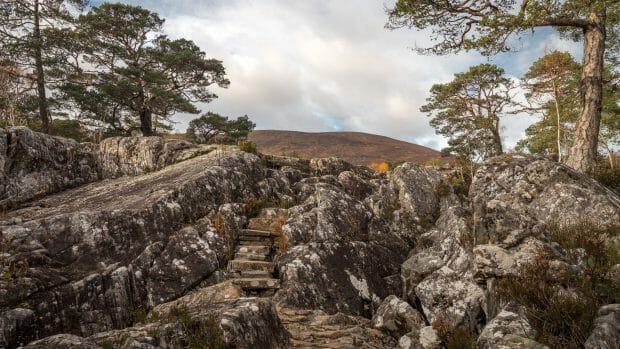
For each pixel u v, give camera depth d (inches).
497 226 321.7
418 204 640.4
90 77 1232.8
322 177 739.4
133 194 542.6
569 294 243.8
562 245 326.0
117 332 224.7
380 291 465.4
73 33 1148.5
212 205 530.0
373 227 558.9
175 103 1262.3
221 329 230.7
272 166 828.6
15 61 1152.2
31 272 327.9
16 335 283.3
